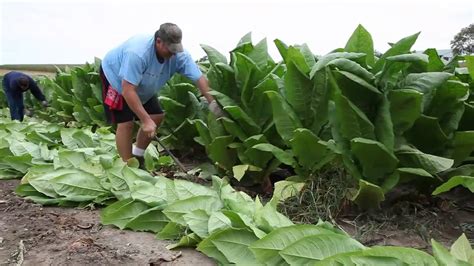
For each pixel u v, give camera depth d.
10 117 9.81
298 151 3.55
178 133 5.68
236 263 2.51
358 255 2.04
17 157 4.68
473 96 3.94
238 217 2.68
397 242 3.21
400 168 3.30
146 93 4.62
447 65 3.77
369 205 3.48
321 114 3.71
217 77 4.46
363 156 3.32
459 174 3.49
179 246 2.96
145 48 4.30
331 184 3.54
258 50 4.42
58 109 9.24
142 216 3.26
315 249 2.23
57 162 4.27
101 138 5.64
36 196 4.01
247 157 4.15
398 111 3.35
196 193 3.33
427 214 3.62
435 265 1.98
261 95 4.10
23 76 9.04
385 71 3.35
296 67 3.67
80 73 7.76
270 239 2.32
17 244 3.07
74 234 3.22
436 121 3.46
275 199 3.15
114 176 3.87
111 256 2.83
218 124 4.27
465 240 2.35
